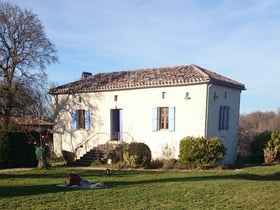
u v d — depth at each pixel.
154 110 22.17
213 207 9.46
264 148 23.25
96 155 23.05
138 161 20.30
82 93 25.38
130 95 23.23
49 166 21.20
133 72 26.16
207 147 19.19
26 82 26.45
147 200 10.32
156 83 21.84
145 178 15.65
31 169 19.81
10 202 10.06
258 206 9.60
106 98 24.25
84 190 12.00
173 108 21.44
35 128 27.48
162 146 21.80
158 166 20.42
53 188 12.60
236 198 10.56
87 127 25.02
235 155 24.52
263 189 11.99
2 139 21.05
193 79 20.56
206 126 20.42
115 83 24.11
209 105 20.64
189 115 20.89
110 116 24.00
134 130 22.98
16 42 25.62
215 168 19.14
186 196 10.86
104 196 10.90
